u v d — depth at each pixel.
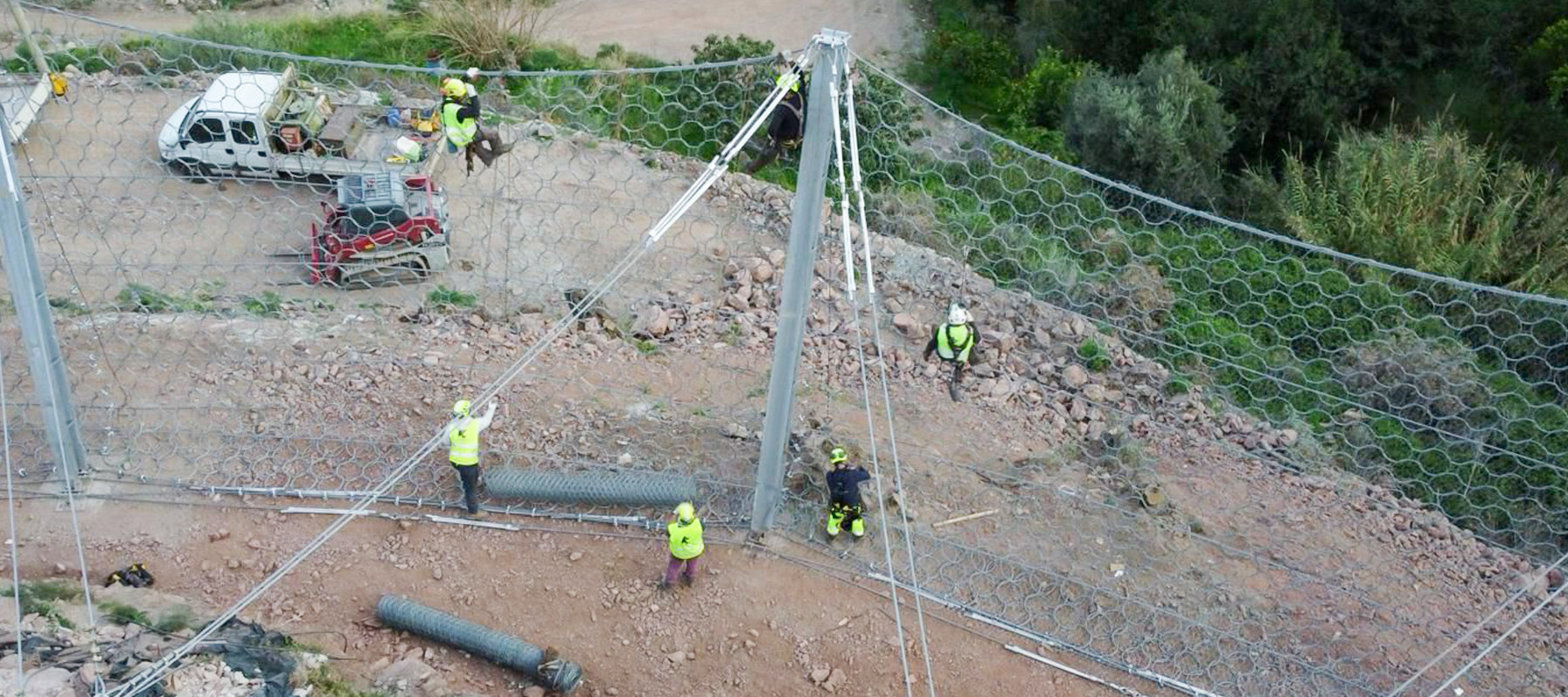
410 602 11.35
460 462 11.84
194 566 11.75
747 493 12.91
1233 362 16.86
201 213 18.09
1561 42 24.59
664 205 19.09
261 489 12.47
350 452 13.02
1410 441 15.53
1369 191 20.95
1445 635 12.26
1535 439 15.02
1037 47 28.61
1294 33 25.08
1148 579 12.52
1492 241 19.25
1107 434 14.76
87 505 12.24
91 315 14.12
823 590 12.02
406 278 17.06
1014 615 12.00
